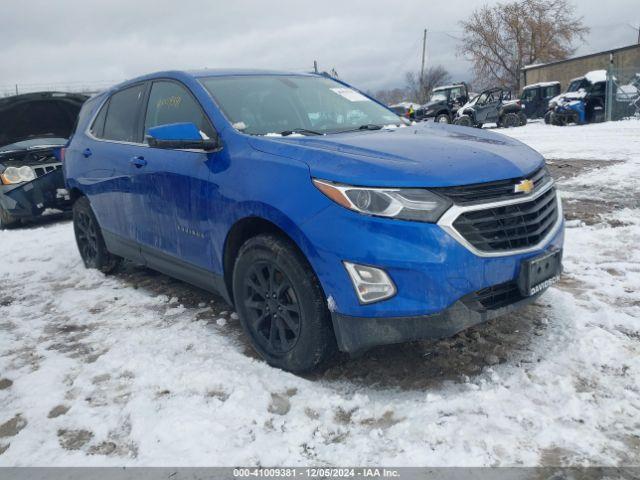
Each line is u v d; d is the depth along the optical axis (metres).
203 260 3.39
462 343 3.05
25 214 8.23
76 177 4.96
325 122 3.68
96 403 2.71
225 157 3.12
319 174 2.58
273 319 2.93
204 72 3.86
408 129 3.51
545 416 2.32
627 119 20.30
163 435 2.37
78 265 5.54
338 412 2.51
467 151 2.77
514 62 47.44
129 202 4.11
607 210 5.95
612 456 2.08
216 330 3.53
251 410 2.51
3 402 2.81
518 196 2.59
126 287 4.67
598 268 4.13
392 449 2.21
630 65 28.33
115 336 3.55
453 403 2.46
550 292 3.64
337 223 2.47
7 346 3.54
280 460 2.19
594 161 9.67
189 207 3.37
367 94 4.40
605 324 3.14
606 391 2.49
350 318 2.52
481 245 2.46
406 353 2.99
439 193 2.41
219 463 2.19
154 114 3.98
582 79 21.78
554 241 2.82
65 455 2.32
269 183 2.76
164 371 2.94
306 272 2.66
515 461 2.09
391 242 2.37
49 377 3.02
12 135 8.95
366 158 2.61
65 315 4.07
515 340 3.04
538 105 26.62
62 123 9.19
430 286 2.37
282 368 2.89
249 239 2.95
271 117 3.48
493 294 2.56
